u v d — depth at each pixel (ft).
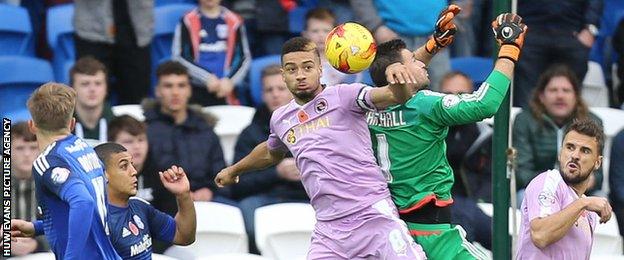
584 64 118.11
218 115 108.47
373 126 70.95
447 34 70.95
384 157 70.85
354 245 69.62
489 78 67.92
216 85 113.19
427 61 71.72
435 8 111.75
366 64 67.67
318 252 70.54
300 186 99.81
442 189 71.05
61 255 70.28
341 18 115.44
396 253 69.00
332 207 69.62
